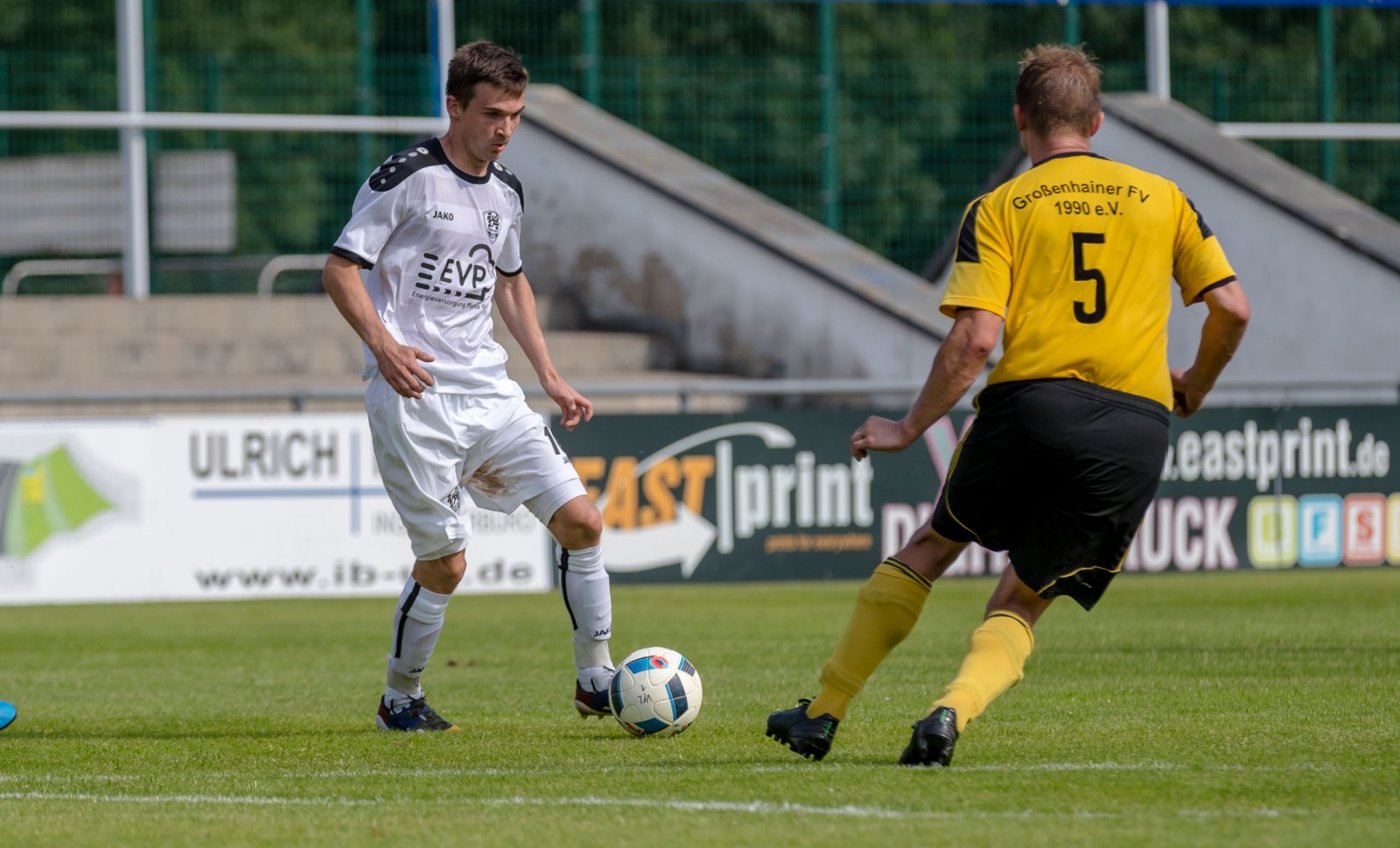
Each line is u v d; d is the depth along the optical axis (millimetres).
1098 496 14156
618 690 18016
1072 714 19297
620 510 42125
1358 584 42156
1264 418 45250
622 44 87250
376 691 24125
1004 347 14453
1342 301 57312
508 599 42031
